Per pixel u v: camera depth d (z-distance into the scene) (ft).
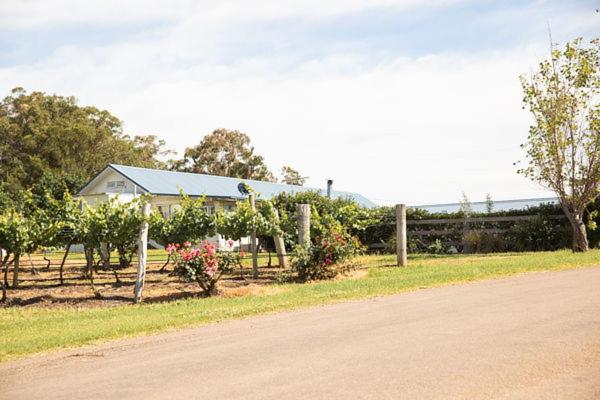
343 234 49.52
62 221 45.44
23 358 21.68
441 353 18.16
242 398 14.71
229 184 125.39
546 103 60.85
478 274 40.75
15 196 155.43
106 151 195.52
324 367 17.31
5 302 38.24
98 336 25.09
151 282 47.44
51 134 186.91
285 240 60.34
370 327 23.44
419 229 79.05
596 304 25.62
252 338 22.72
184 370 17.98
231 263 41.37
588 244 65.46
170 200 111.96
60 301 38.45
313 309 30.07
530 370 15.79
